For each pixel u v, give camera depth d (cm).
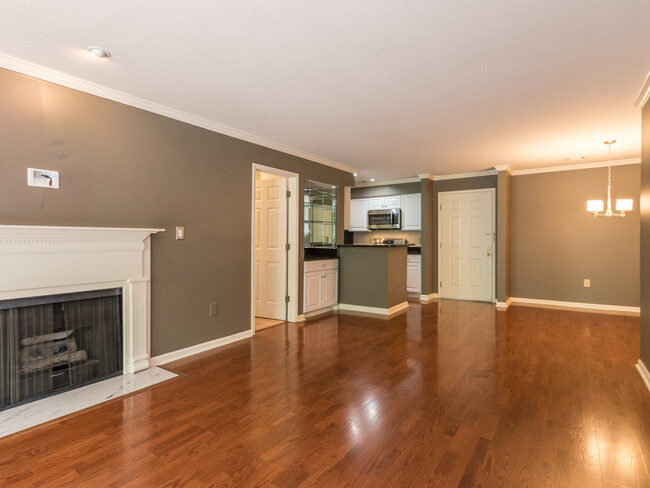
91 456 188
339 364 326
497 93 293
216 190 375
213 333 373
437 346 379
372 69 253
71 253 262
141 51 229
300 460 186
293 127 381
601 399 255
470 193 656
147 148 314
